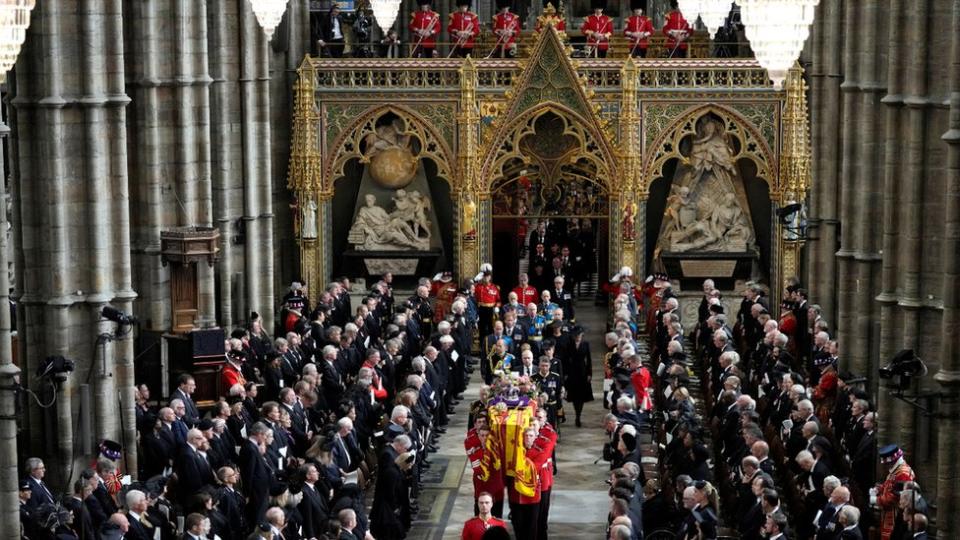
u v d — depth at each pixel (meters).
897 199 34.53
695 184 55.28
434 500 38.44
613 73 54.47
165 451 35.03
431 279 56.38
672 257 55.22
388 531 34.28
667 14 58.59
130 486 30.75
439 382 44.12
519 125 54.53
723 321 46.28
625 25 58.25
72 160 35.75
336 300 51.53
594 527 36.34
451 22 56.59
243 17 50.88
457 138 54.59
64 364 33.69
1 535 29.33
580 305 63.88
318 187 54.91
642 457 37.50
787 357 41.56
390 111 54.72
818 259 50.62
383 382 43.16
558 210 56.69
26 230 35.62
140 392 37.91
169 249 42.62
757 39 29.27
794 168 53.62
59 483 35.94
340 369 43.41
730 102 54.09
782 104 53.81
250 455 33.16
